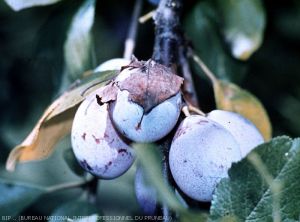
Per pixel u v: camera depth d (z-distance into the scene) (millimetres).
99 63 602
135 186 382
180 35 428
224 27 495
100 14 591
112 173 379
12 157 402
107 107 372
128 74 363
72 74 464
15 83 660
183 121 374
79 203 433
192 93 436
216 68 500
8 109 667
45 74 589
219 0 500
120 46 601
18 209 467
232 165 338
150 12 486
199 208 376
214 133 363
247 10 493
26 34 630
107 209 670
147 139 360
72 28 463
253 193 338
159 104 356
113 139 371
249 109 468
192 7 506
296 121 607
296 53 605
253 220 337
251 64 605
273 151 336
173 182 373
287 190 336
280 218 336
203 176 355
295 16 582
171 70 390
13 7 441
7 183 471
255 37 491
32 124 667
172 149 365
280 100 615
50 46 476
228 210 337
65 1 473
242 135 386
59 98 404
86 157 375
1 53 644
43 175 679
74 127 380
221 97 470
